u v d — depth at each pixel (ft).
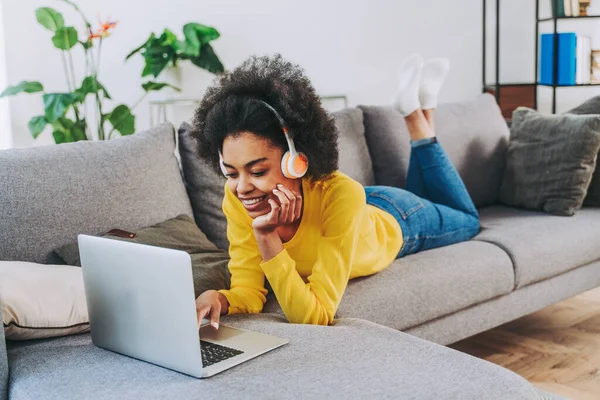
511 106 14.92
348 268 5.38
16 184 5.77
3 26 12.80
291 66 5.16
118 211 6.21
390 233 6.85
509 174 9.53
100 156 6.31
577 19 15.35
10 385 4.26
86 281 4.61
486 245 7.57
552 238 7.95
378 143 8.94
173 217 6.63
